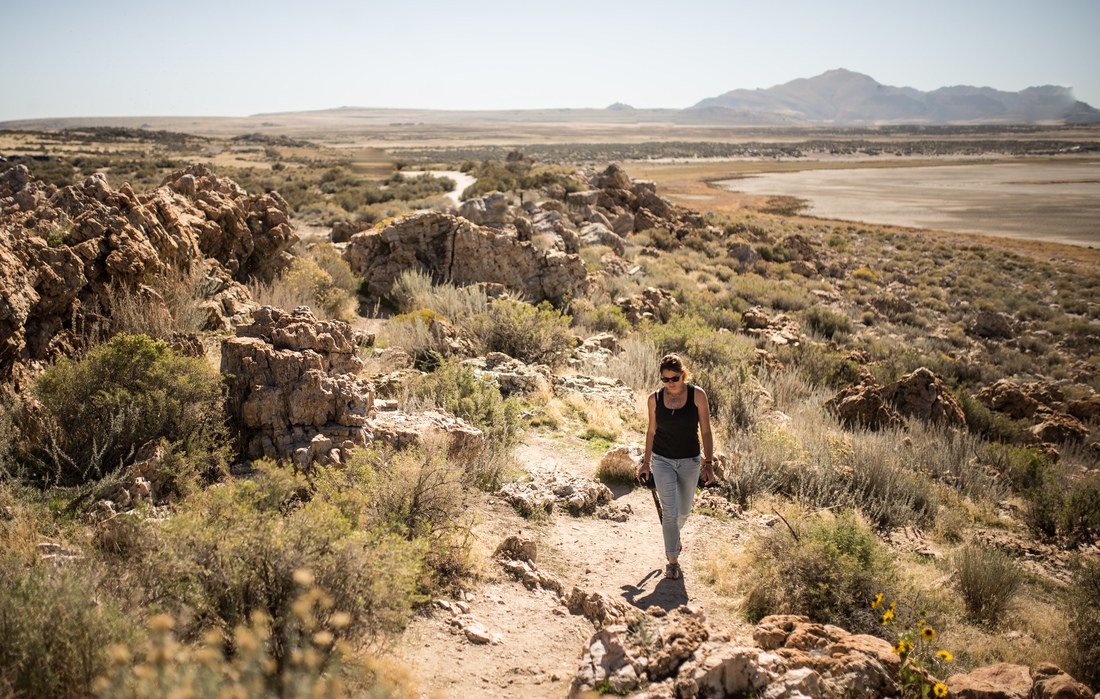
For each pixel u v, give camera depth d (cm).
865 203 7350
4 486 495
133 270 901
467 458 702
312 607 339
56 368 584
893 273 3869
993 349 2538
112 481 503
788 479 838
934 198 7694
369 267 1745
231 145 15275
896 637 482
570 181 4516
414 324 1230
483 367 1100
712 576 574
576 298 1845
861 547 554
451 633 426
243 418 604
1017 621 577
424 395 855
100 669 301
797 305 2861
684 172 11731
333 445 595
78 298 823
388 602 371
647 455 569
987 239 5103
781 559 555
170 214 1127
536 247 1892
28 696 293
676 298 2528
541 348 1248
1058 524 838
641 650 378
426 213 1761
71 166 6372
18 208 1050
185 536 372
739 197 7850
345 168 8388
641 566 586
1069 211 6444
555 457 828
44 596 326
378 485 517
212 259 1235
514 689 383
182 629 332
